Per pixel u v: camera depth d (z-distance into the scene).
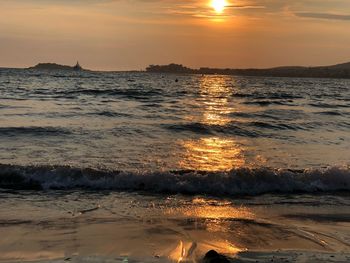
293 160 13.16
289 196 9.06
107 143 14.92
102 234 6.32
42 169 9.74
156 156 12.98
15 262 5.18
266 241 6.18
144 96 39.44
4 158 11.99
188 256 5.45
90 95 38.28
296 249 5.77
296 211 7.89
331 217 7.52
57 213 7.39
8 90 43.34
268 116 25.78
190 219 7.21
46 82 66.75
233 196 8.99
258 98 42.53
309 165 12.45
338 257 5.37
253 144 16.08
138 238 6.18
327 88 89.00
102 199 8.43
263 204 8.39
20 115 22.19
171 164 11.93
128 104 30.75
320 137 18.28
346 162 12.99
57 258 5.33
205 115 25.36
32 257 5.38
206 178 9.52
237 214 7.61
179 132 18.27
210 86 76.56
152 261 5.21
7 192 8.84
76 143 14.70
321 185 9.69
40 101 30.91
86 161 11.86
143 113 24.92
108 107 27.80
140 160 12.28
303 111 28.98
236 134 18.55
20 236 6.18
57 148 13.70
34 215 7.25
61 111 24.47
